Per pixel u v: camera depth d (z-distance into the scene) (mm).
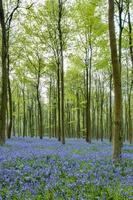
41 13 28344
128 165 12805
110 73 35531
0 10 21500
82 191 7691
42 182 8867
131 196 7398
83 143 29172
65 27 28031
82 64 31516
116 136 14344
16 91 52844
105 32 25734
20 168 11312
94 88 49906
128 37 23703
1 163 12250
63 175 10109
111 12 14539
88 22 26984
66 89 44125
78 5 26516
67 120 60438
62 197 7188
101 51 26344
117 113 14414
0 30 30969
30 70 37312
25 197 7223
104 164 12836
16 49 33094
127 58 31000
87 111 32250
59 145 24625
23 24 29500
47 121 73500
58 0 27188
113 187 8211
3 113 21672
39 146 22781
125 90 42156
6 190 7883
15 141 28000
